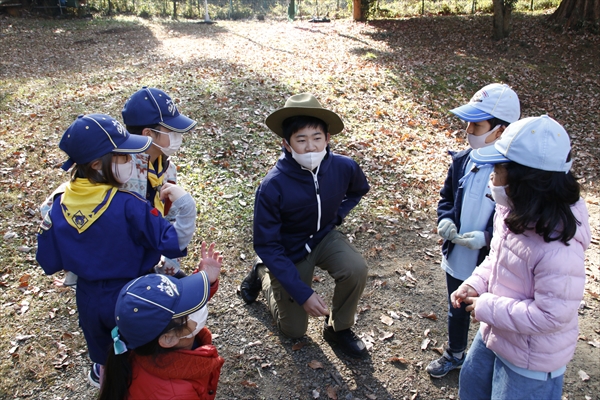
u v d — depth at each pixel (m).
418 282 4.23
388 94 10.59
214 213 5.08
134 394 1.84
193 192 5.47
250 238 4.71
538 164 1.70
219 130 7.21
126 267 2.10
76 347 3.30
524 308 1.83
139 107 2.44
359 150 7.17
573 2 17.02
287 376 3.10
